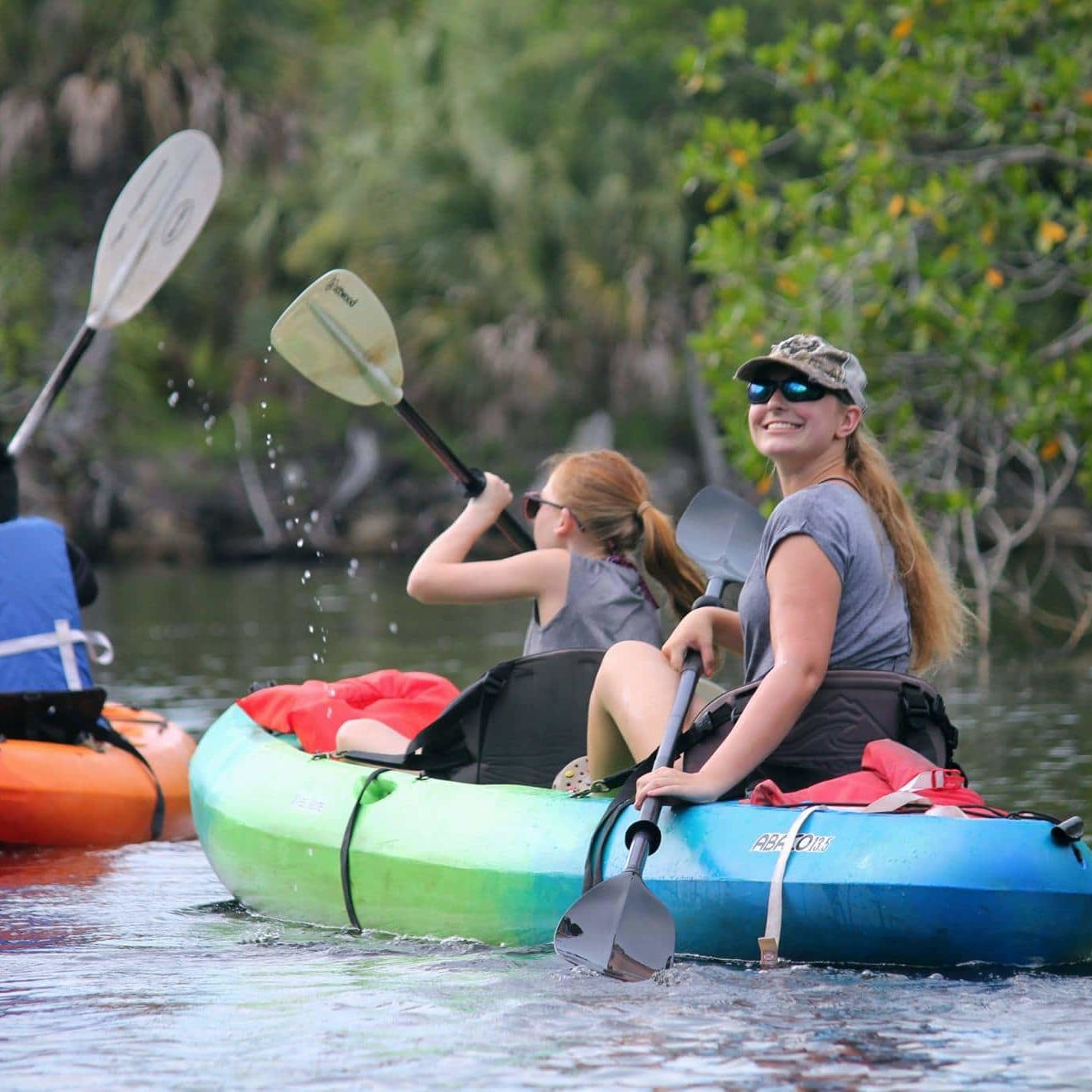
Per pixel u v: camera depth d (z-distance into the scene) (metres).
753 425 12.49
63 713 19.02
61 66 70.56
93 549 74.31
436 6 81.50
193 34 70.50
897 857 10.84
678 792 11.57
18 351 70.94
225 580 64.25
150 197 24.14
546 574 14.50
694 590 15.29
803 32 32.28
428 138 74.94
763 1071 9.19
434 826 13.12
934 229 34.25
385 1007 10.73
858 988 10.69
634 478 15.06
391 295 75.12
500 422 73.56
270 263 78.75
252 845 14.54
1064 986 10.63
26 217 71.94
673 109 71.25
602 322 69.19
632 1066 9.34
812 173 66.62
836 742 11.89
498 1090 9.02
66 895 15.51
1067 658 34.00
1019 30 31.06
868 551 11.90
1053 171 37.16
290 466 77.44
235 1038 10.09
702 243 32.53
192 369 78.06
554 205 70.12
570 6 73.94
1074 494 68.94
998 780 19.34
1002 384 30.80
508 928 12.41
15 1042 10.12
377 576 66.19
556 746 14.12
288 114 73.31
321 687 16.64
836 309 32.00
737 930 11.29
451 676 30.92
